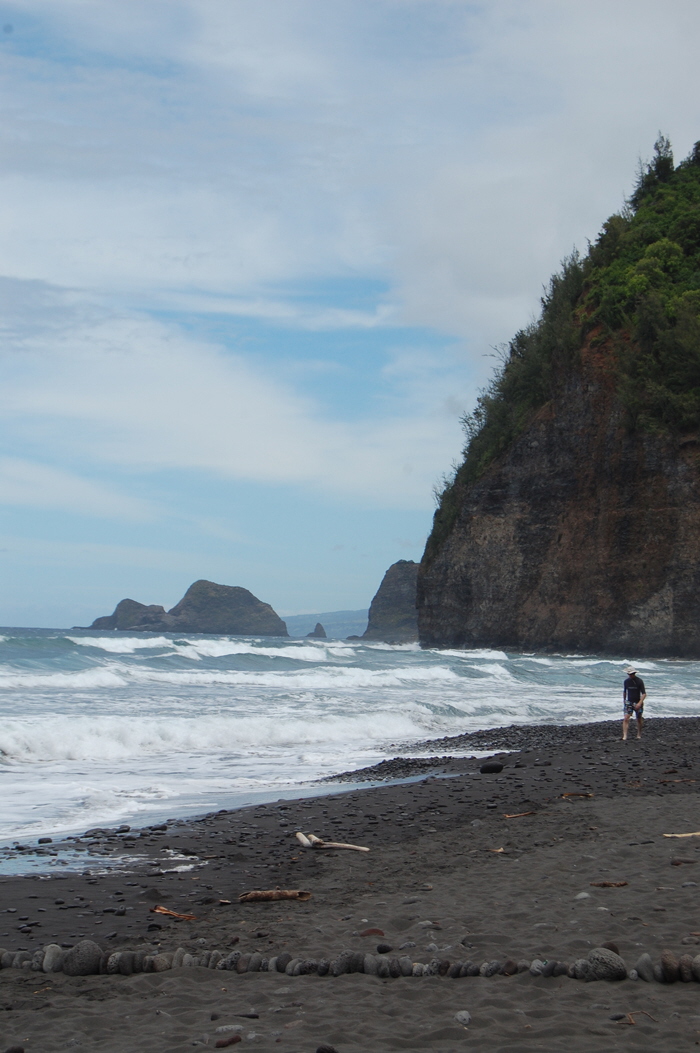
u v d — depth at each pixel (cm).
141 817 1051
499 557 8300
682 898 612
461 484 9106
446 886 704
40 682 2541
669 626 6969
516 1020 403
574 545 7725
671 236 8606
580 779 1329
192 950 546
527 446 8244
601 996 431
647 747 1773
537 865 766
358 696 2744
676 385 7356
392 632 17588
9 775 1335
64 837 923
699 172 9606
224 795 1225
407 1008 427
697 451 7056
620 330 7950
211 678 3073
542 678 4225
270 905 661
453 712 2548
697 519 6962
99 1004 450
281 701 2462
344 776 1423
